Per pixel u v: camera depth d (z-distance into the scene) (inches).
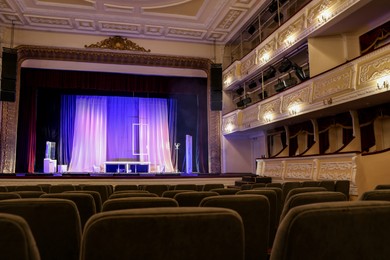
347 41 383.2
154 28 574.2
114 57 600.1
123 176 453.7
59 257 81.3
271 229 133.3
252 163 631.2
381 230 51.0
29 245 47.6
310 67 387.5
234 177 484.7
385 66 272.2
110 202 87.4
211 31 585.6
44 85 585.6
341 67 324.2
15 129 548.7
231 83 598.2
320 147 421.7
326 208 48.9
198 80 650.2
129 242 50.2
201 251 52.1
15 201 77.7
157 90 633.6
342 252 49.6
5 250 46.3
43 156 636.7
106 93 647.8
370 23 357.4
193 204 122.3
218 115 630.5
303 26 394.9
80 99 682.2
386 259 51.2
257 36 578.6
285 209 90.3
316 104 358.0
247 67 551.2
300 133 468.4
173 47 621.6
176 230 51.1
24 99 577.3
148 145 693.3
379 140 342.3
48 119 647.8
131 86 624.4
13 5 493.4
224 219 52.6
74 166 658.8
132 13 526.9
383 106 329.4
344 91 318.3
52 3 498.9
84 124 676.7
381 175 278.5
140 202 88.6
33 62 581.3
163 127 707.4
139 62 614.2
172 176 466.6
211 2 497.0
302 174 372.5
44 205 78.5
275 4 478.0
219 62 636.7
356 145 355.6
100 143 677.9
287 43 429.7
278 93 441.1
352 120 362.9
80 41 584.1
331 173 323.9
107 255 50.1
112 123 692.1
